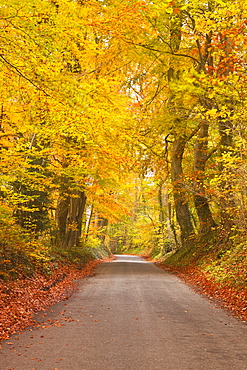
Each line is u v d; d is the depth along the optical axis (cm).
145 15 1067
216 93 1200
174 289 1387
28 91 949
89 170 1421
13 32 798
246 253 1491
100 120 1027
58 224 2673
